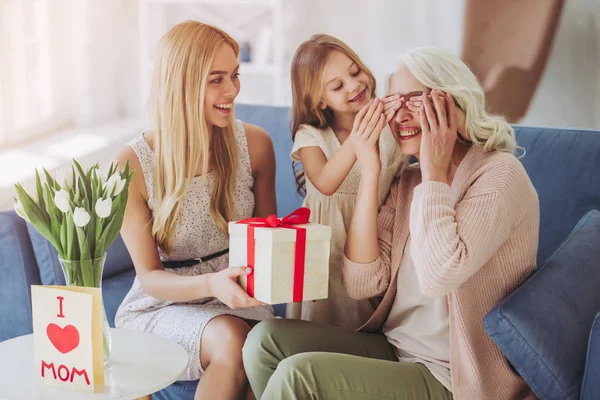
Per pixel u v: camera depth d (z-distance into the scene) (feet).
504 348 4.63
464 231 4.69
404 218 5.40
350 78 5.84
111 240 4.76
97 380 4.53
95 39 14.48
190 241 6.01
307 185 6.11
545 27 10.38
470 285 4.85
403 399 4.72
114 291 6.79
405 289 5.26
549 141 6.29
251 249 4.97
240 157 6.18
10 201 11.24
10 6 12.97
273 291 4.83
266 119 7.58
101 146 13.46
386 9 11.87
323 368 4.65
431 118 4.87
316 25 12.70
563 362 4.52
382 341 5.39
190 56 5.58
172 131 5.69
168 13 14.28
